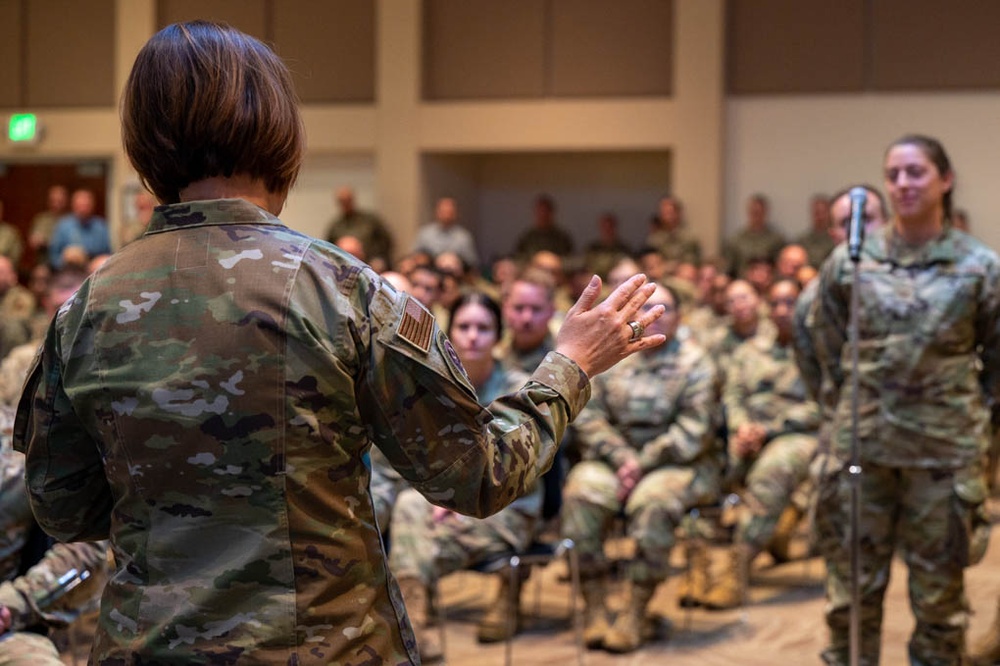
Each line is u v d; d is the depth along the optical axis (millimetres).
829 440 3535
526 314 4699
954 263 3312
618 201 12992
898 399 3340
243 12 12000
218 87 1455
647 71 11359
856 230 3156
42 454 1510
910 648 3500
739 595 4965
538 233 11969
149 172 1495
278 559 1384
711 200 11055
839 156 10938
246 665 1362
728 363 5738
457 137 11664
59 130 12320
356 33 11867
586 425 4578
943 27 10656
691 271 9430
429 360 1428
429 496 1454
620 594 5160
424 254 7715
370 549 1475
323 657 1390
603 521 4414
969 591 5105
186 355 1404
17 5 12430
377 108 11789
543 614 4914
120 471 1437
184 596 1384
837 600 3518
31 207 12578
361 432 1454
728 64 11188
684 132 11125
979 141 10602
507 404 1530
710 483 4586
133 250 1485
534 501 4117
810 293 3734
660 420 4570
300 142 1540
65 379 1468
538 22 11547
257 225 1468
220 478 1388
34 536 2660
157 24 12047
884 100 10812
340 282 1439
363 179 12086
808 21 10961
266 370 1392
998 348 3309
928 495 3342
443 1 11734
